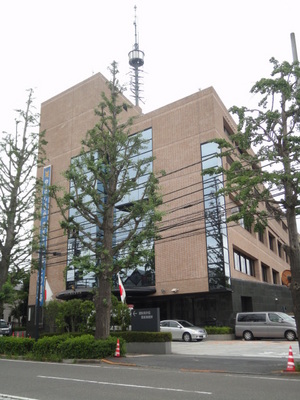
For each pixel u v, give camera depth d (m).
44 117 40.81
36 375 11.12
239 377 10.56
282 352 17.62
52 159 38.72
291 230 12.33
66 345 15.90
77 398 7.57
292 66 12.81
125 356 16.16
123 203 31.38
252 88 12.92
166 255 30.03
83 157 18.75
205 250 28.23
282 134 12.84
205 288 27.64
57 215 35.78
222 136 31.36
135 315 20.33
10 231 20.77
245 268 34.09
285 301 38.53
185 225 29.53
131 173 31.72
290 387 8.73
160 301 31.17
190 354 17.78
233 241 29.97
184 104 32.16
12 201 20.89
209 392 8.12
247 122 13.03
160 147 32.28
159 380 10.02
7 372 11.85
